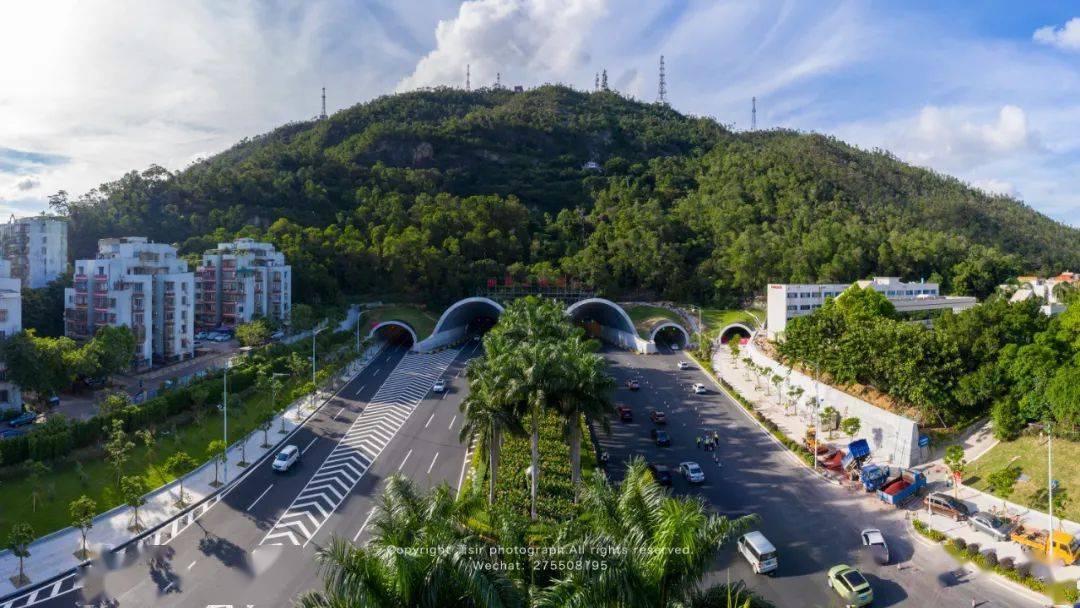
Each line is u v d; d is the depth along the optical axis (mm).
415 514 19688
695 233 140625
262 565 32562
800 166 166375
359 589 16875
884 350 52938
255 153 177875
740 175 163500
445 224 132000
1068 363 43219
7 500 39000
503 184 180000
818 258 122375
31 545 34594
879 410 51062
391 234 124000
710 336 102938
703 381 77875
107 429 47875
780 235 132500
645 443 53688
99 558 33156
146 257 79812
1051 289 111000
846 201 154625
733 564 32844
